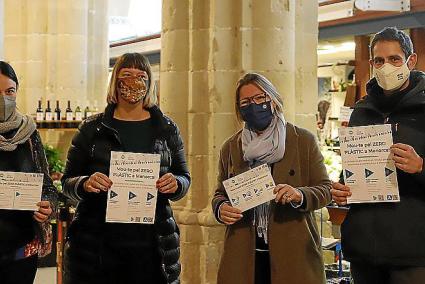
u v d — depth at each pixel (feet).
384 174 8.70
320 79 35.45
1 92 9.94
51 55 25.91
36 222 10.34
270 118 9.78
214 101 15.38
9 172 9.84
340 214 13.71
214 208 10.09
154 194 9.91
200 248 15.51
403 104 8.67
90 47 26.68
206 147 15.67
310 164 9.90
